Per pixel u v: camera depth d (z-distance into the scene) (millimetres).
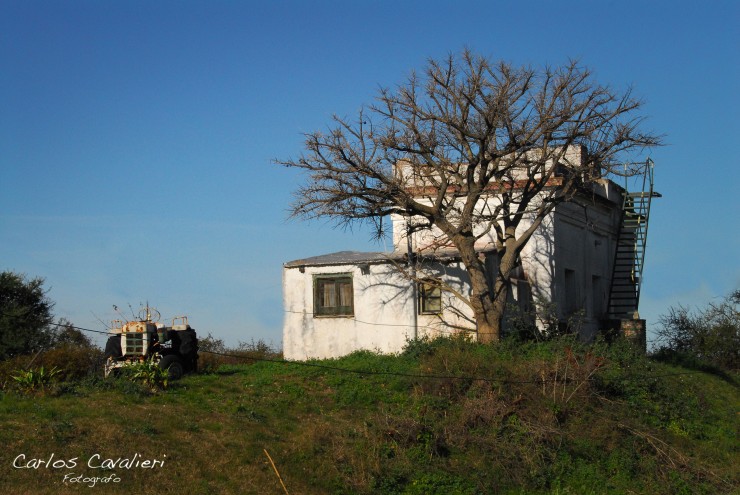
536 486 20656
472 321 29531
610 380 25750
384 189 27984
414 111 27766
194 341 25875
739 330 38531
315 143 27578
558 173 33344
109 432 17625
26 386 20641
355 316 30906
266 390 24234
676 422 26047
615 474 21906
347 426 21500
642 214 39781
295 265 31719
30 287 39312
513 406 22781
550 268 32750
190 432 18844
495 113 26625
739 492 21656
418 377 24656
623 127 28656
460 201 33438
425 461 20328
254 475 17422
